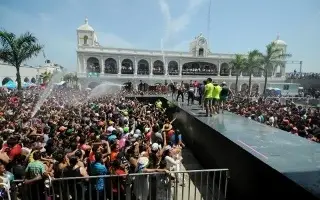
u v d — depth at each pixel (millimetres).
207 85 10969
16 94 22156
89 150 6777
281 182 4121
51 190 5293
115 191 5645
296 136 6992
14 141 6156
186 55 56594
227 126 8523
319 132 10008
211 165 8266
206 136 8883
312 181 3797
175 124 16562
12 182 4738
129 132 10031
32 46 22062
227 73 60531
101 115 12703
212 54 58312
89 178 4934
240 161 5852
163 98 25078
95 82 50844
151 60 54125
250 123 9141
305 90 50438
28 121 10867
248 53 44938
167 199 5383
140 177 5469
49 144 7164
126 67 56938
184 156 10797
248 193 5438
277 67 60844
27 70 56375
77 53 49719
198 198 6887
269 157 5047
